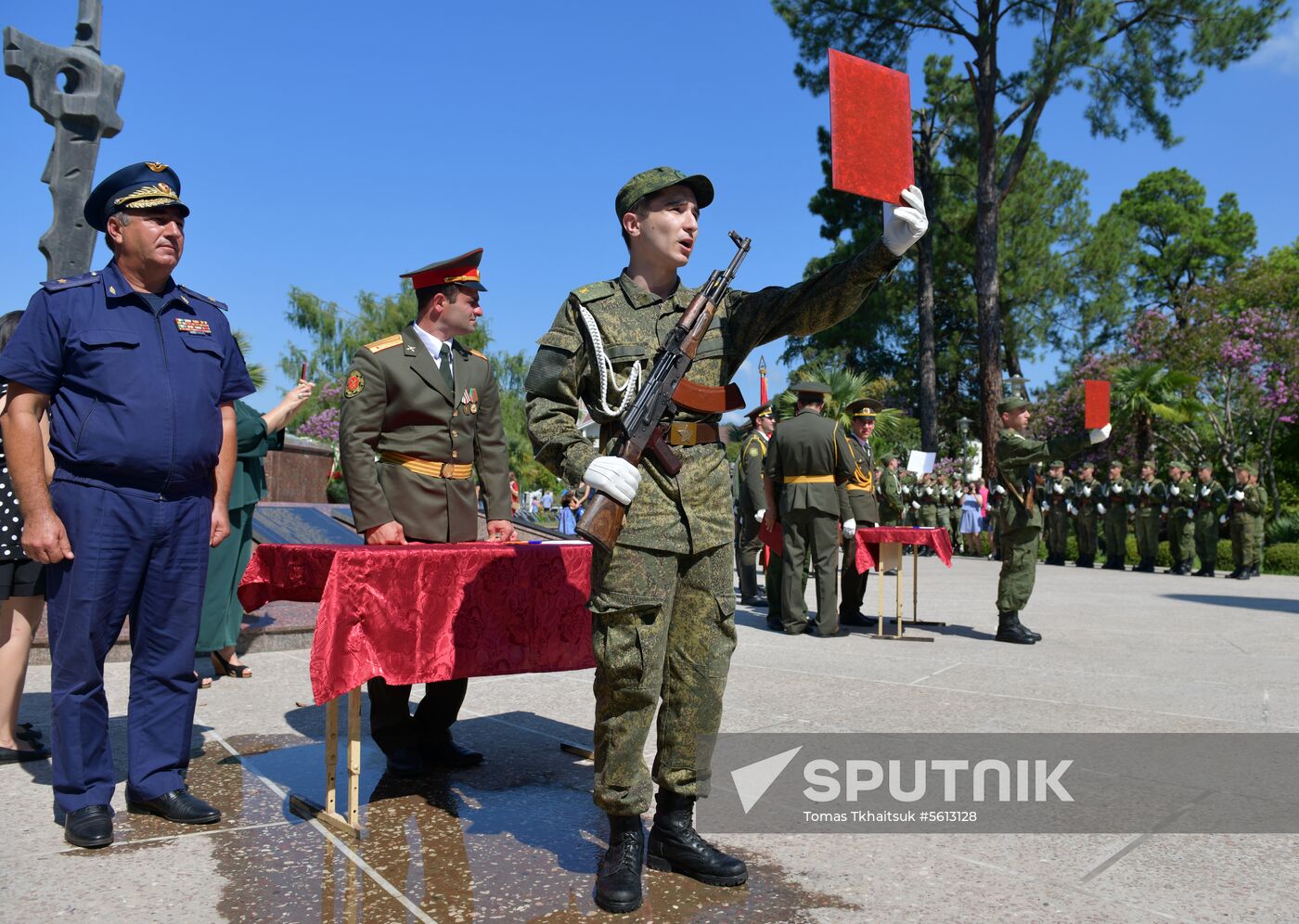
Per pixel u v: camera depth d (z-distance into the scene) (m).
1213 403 26.66
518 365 43.25
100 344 3.10
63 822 3.14
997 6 21.31
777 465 7.79
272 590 3.53
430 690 3.73
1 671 3.84
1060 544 19.94
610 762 2.56
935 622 8.41
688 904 2.48
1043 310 33.12
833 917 2.40
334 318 40.19
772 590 8.31
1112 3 18.98
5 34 9.90
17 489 3.02
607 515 2.38
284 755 3.93
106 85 10.38
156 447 3.14
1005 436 7.24
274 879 2.64
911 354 36.25
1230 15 19.11
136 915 2.41
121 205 3.14
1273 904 2.47
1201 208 45.22
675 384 2.60
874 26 21.67
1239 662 6.27
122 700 4.83
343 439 3.70
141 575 3.19
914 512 23.67
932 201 28.59
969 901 2.49
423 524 3.82
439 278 3.96
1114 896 2.52
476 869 2.72
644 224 2.74
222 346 3.41
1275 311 25.89
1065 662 6.24
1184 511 16.73
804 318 2.66
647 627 2.54
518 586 3.39
